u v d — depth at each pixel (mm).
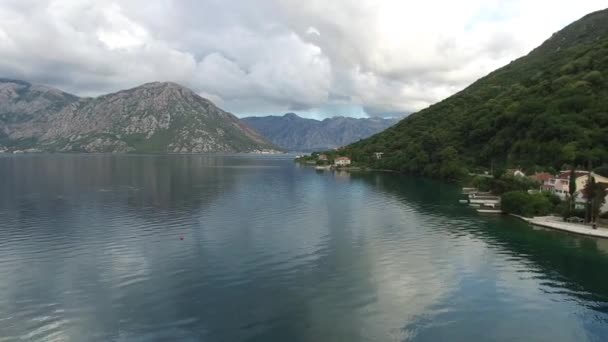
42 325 45125
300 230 88938
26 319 46469
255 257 68938
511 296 53594
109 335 43062
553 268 64438
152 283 57031
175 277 59375
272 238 81688
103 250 72375
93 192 150750
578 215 97938
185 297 52375
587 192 94375
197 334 43219
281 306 49906
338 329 44438
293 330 44094
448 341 42250
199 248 74125
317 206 121938
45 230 87312
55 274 60312
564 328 45188
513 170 164500
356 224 95875
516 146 186875
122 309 49000
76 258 67875
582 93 191750
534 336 43500
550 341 42594
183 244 76625
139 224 93938
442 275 60938
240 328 44594
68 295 52906
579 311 49312
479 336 43281
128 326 44969
